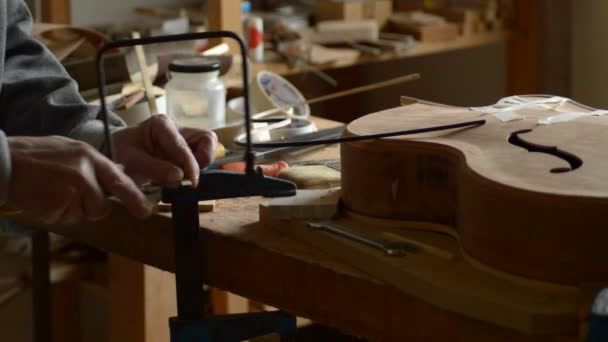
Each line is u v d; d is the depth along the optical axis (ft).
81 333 7.29
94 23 10.46
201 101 4.98
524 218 2.73
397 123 3.67
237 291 3.49
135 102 5.10
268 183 3.28
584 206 2.63
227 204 3.86
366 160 3.39
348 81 11.26
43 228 4.19
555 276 2.71
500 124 3.62
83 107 4.06
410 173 3.32
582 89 10.34
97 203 3.19
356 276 3.04
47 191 3.17
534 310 2.57
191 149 3.77
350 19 9.12
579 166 3.04
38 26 6.04
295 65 8.04
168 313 5.30
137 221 3.73
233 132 4.84
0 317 7.77
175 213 3.23
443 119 3.73
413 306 2.88
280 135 4.88
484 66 11.32
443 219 3.30
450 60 11.60
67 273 6.57
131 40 3.16
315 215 3.46
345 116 11.35
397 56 8.75
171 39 3.07
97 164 3.21
